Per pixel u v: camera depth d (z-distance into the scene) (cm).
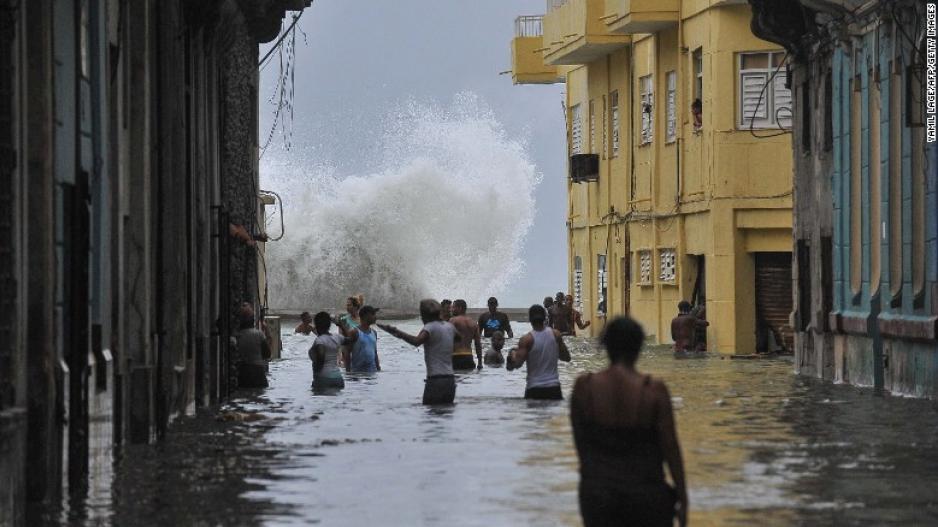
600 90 9069
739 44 7100
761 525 2114
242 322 4994
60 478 2416
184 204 3912
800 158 5688
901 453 2933
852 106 5028
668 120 7894
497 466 2762
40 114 2311
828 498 2358
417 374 5422
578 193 9656
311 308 13688
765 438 3209
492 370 5612
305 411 3944
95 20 2848
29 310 2308
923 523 2130
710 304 7162
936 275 4191
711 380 5169
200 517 2220
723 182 7112
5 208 2138
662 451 1612
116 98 3092
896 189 4578
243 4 4934
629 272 8481
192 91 4125
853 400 4234
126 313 3303
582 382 1633
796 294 5638
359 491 2464
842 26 4972
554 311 9194
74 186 2567
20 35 2189
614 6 7881
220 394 4403
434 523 2153
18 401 2184
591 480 1611
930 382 4247
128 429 3209
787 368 5897
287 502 2355
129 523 2170
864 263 4878
